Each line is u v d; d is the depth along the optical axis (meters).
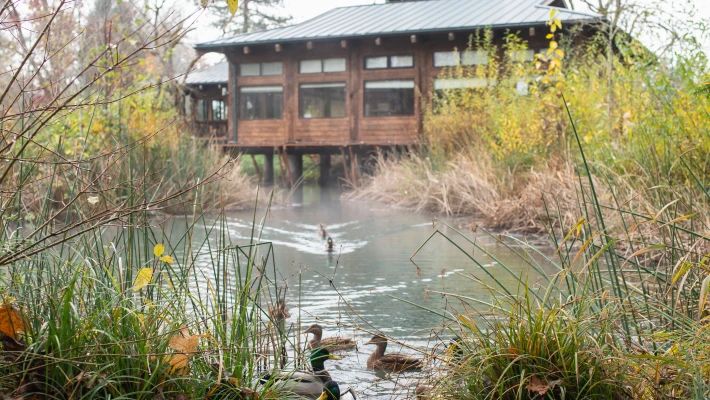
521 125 15.02
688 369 3.43
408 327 6.14
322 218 15.55
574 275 4.24
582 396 3.56
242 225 13.94
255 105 26.41
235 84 26.41
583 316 3.92
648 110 10.01
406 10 27.17
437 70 23.89
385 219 15.09
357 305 7.01
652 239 7.64
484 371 3.80
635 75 10.90
